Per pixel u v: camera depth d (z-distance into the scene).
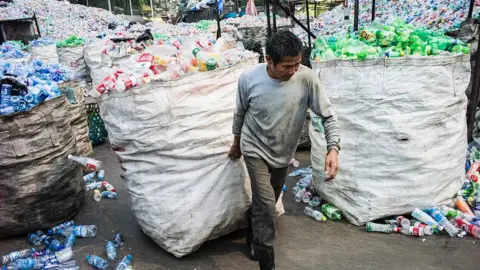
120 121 2.47
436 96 2.59
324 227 2.91
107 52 5.70
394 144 2.65
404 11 7.47
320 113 2.12
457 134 2.80
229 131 2.54
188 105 2.40
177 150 2.43
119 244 2.81
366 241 2.70
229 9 20.11
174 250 2.58
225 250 2.69
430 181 2.75
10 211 2.87
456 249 2.54
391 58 2.53
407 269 2.38
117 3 21.75
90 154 4.90
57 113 3.04
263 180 2.17
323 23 9.96
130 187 2.68
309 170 3.98
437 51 2.65
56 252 2.70
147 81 2.44
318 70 2.83
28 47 7.66
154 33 8.98
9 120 2.71
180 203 2.49
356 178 2.83
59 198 3.07
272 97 2.04
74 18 14.27
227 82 2.54
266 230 2.18
